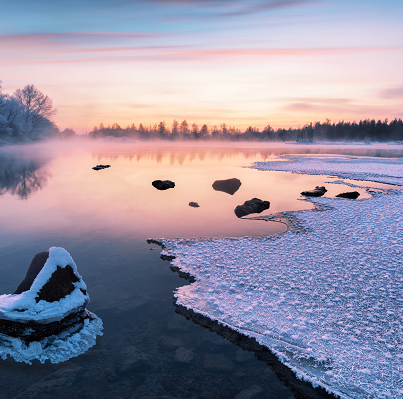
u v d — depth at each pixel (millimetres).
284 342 4559
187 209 13008
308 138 173250
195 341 4652
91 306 5539
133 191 17078
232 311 5352
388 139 184875
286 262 7422
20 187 17766
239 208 12602
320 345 4477
